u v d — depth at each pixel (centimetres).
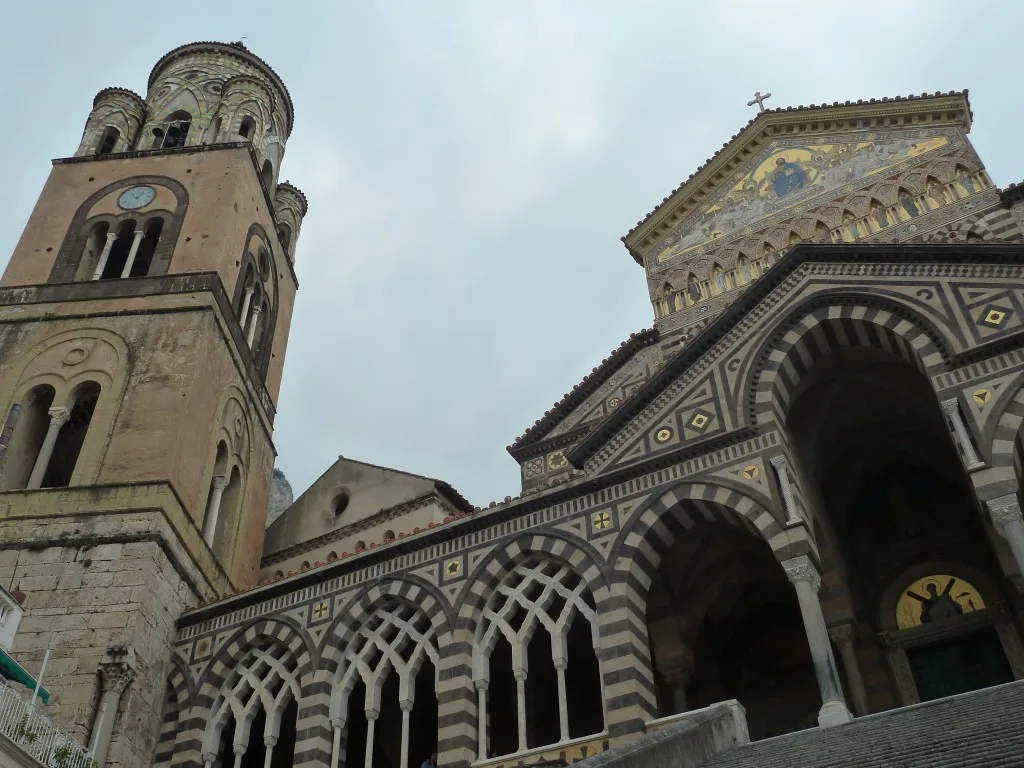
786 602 3027
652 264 3869
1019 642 2656
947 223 3228
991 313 2434
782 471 2438
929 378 2420
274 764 3222
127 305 3712
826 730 1886
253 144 4650
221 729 2844
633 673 2294
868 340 2678
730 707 2014
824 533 2670
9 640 2595
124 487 3147
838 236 3456
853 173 3556
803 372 2741
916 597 2875
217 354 3747
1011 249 2481
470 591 2655
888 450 3081
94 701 2675
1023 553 2044
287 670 2862
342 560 2914
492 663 3050
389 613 2797
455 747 2402
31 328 3691
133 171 4325
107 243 4022
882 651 2788
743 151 3875
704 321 3566
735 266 3641
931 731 1564
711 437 2575
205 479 3497
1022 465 2305
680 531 2550
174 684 2950
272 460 4331
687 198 3912
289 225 5109
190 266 3862
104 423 3347
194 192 4188
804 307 2717
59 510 3095
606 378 3766
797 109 3753
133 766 2698
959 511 2972
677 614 2761
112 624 2820
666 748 1647
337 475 4366
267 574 4116
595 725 2992
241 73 5138
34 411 3562
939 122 3478
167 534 3097
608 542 2548
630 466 2641
